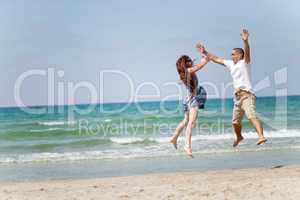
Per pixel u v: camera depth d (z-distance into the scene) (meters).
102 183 8.73
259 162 12.29
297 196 6.62
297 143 17.34
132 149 16.91
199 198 6.78
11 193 7.79
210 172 9.85
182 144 18.30
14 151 18.39
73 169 12.07
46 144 20.67
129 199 6.92
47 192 7.82
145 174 10.51
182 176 9.26
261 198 6.60
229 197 6.75
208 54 8.61
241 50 8.88
